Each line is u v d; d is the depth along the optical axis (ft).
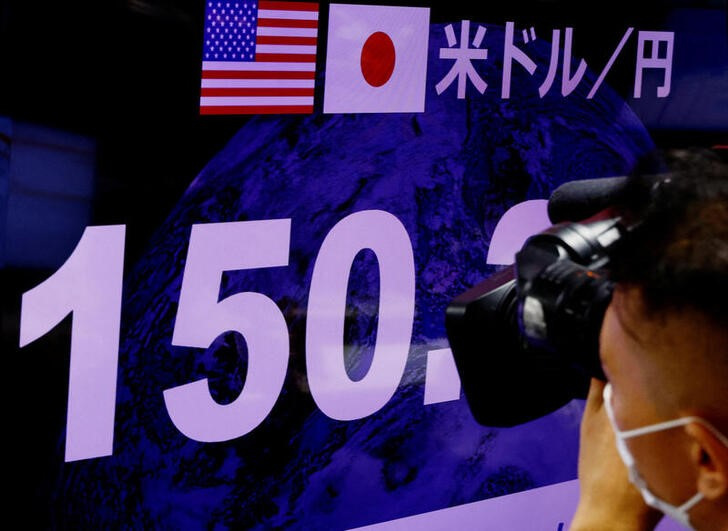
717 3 9.43
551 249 3.43
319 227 7.57
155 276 6.86
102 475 6.82
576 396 3.88
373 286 7.88
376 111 7.74
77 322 6.57
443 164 8.16
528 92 8.56
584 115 8.93
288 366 7.54
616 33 8.95
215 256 7.10
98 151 6.49
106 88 6.46
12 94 6.09
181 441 7.13
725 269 2.46
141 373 6.88
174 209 6.87
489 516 8.73
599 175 9.10
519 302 3.37
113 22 6.43
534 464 8.91
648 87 9.26
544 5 8.52
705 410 2.55
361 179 7.73
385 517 8.14
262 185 7.26
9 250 6.23
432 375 8.25
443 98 8.09
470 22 8.13
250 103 7.11
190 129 6.87
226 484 7.36
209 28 6.84
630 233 2.70
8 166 6.14
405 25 7.79
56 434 6.57
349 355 7.82
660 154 2.81
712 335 2.48
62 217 6.40
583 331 3.09
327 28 7.38
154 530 7.08
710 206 2.56
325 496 7.83
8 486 6.43
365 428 7.97
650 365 2.60
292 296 7.50
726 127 9.75
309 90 7.38
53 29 6.20
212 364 7.20
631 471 2.91
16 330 6.32
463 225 8.34
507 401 3.95
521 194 8.66
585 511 3.16
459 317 3.90
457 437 8.43
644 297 2.57
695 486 2.71
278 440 7.56
